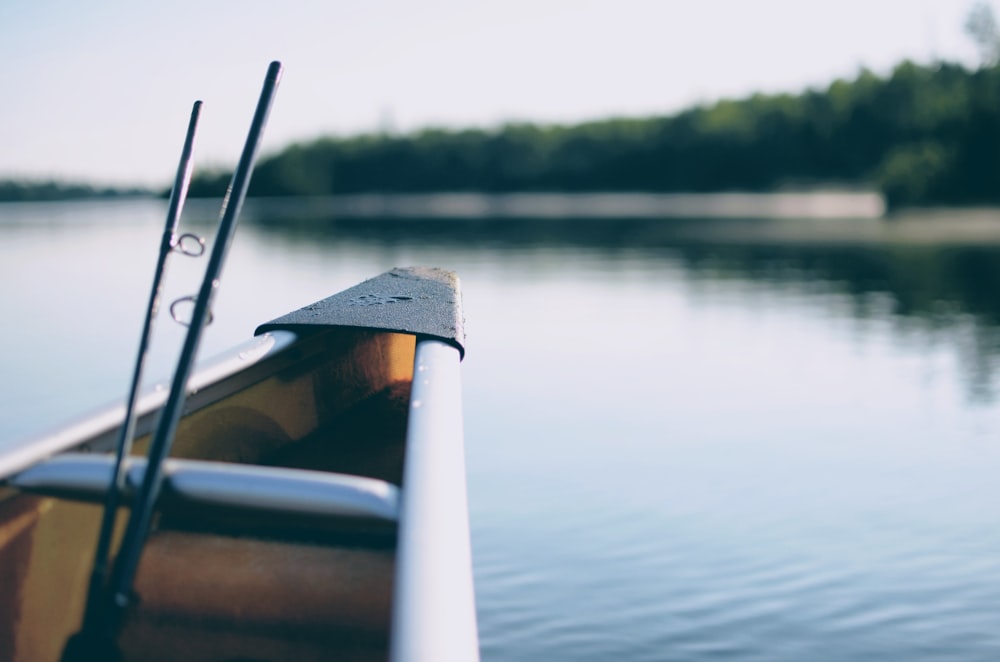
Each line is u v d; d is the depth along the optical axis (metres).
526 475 8.09
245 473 1.25
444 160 116.88
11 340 15.91
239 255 37.22
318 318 2.48
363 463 2.46
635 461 8.50
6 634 1.53
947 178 61.84
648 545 6.45
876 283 24.50
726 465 8.39
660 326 17.44
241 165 1.23
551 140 110.12
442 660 0.96
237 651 1.65
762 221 59.91
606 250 36.88
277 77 1.26
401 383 3.22
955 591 5.71
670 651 4.98
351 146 122.06
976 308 19.42
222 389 2.16
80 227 82.81
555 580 5.90
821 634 5.19
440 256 34.97
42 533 1.60
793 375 12.62
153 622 1.66
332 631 1.65
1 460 1.37
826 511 7.14
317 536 1.83
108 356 14.15
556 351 14.81
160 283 1.32
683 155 99.06
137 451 1.79
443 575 1.11
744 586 5.81
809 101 88.19
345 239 47.19
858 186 84.94
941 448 8.93
